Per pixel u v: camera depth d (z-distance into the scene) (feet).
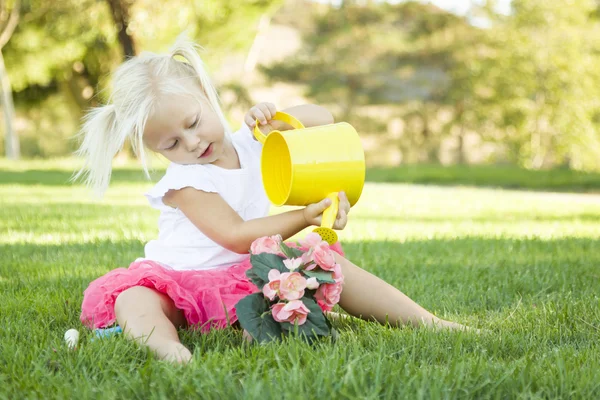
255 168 8.25
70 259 12.60
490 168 63.36
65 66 62.64
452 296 9.46
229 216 7.54
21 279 10.58
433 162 84.69
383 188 39.17
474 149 83.51
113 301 7.14
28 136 80.69
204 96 7.90
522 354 6.57
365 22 87.61
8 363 5.98
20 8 59.16
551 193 41.83
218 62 58.95
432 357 6.18
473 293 9.61
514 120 62.85
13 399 5.23
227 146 8.16
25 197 28.07
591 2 63.16
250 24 58.70
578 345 6.88
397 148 85.15
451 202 29.30
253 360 5.77
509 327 7.66
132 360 6.00
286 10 98.12
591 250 14.12
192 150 7.65
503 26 65.57
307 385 5.16
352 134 6.98
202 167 7.77
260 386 5.02
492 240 15.58
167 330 6.54
